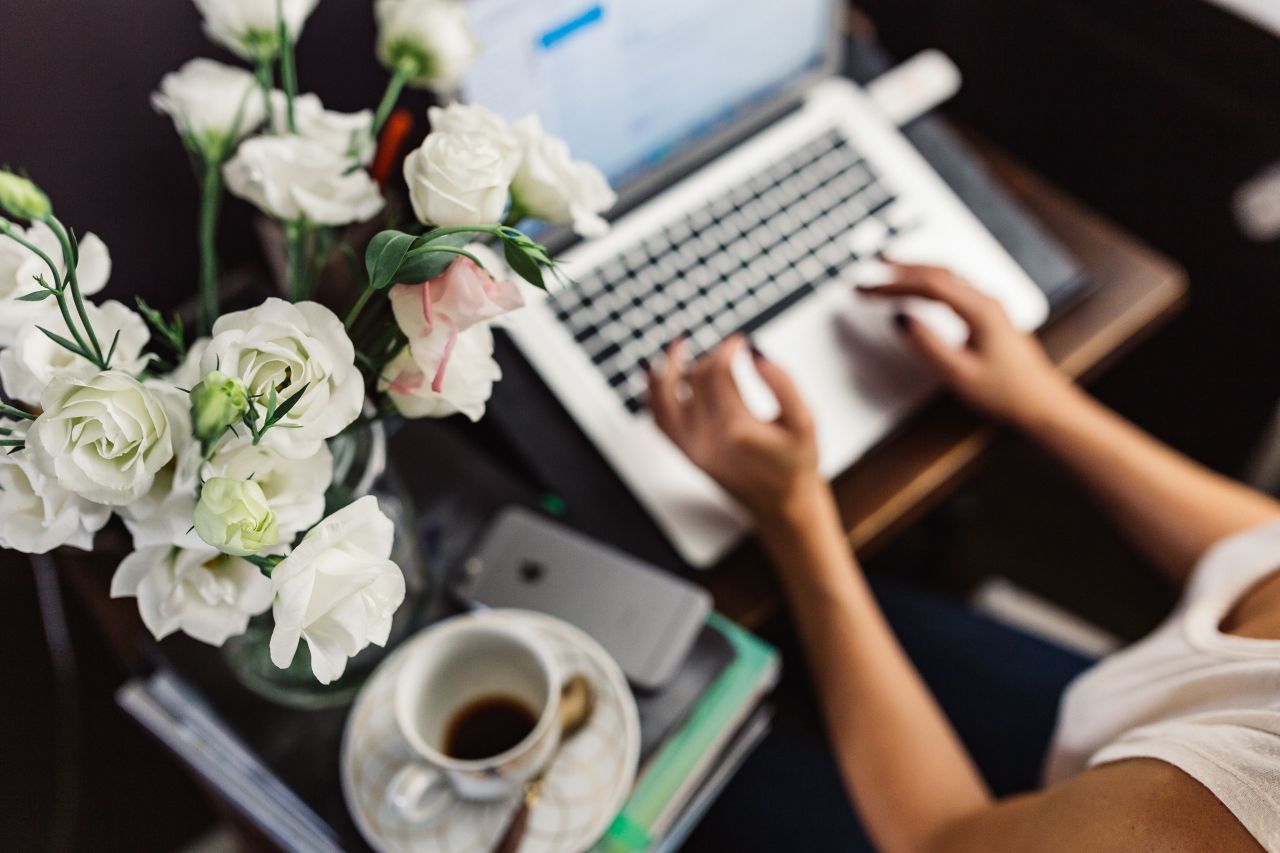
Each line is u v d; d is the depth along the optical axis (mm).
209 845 1074
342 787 585
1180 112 952
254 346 313
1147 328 836
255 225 732
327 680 330
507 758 499
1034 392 748
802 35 834
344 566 326
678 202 838
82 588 664
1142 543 748
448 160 354
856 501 746
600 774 572
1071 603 1312
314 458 363
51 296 353
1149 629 1296
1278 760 434
